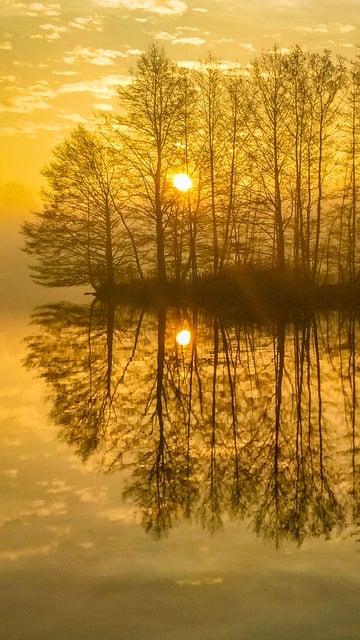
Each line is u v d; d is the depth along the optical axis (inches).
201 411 570.3
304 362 805.9
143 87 1813.5
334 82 1701.5
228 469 417.1
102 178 1866.4
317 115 1715.1
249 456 444.5
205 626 235.1
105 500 358.9
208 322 1289.4
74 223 1894.7
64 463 424.2
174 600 252.4
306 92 1706.4
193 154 1830.7
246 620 238.8
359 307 1589.6
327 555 289.7
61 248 1913.1
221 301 1724.9
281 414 557.6
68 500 357.7
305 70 1707.7
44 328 1200.8
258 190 1768.0
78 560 285.3
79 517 333.4
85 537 309.1
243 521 330.3
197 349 926.4
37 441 475.5
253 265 1768.0
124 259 1920.5
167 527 321.1
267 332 1115.9
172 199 1847.9
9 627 237.0
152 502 354.3
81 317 1411.2
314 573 272.5
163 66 1807.3
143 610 246.1
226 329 1166.3
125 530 317.1
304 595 254.8
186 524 325.7
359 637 227.8
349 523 327.9
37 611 246.5
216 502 358.6
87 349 933.2
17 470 409.4
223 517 336.5
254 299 1688.0
